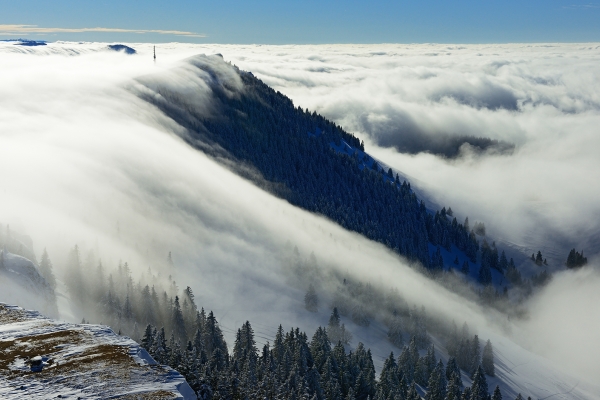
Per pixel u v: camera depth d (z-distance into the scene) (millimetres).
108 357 46125
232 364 77500
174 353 65938
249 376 70375
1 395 38469
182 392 42156
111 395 39438
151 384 41750
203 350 78750
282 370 81000
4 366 43438
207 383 62062
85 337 50812
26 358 45156
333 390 83188
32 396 38625
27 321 54844
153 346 67750
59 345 48469
